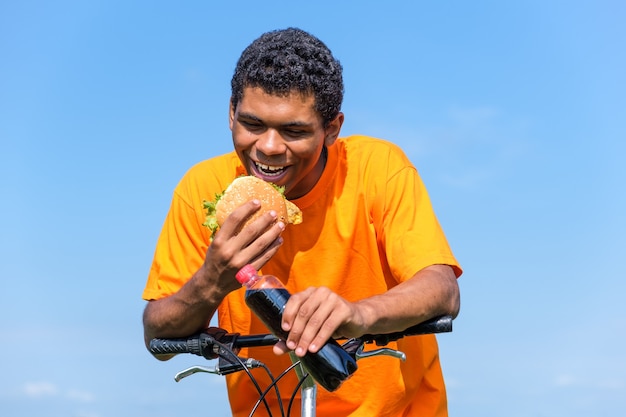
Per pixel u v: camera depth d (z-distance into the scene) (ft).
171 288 12.02
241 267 9.54
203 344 9.81
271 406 12.59
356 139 12.12
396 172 11.64
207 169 12.21
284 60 10.12
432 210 11.58
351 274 11.82
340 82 10.65
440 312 10.19
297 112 10.16
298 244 11.77
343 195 11.69
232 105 11.01
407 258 10.99
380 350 9.25
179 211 12.17
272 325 8.74
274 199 10.00
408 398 12.42
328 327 8.55
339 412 12.21
